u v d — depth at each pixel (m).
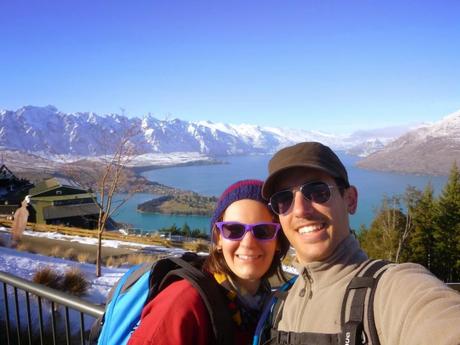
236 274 1.91
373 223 27.25
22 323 7.02
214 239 1.99
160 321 1.52
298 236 1.63
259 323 1.78
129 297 1.71
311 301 1.53
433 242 25.97
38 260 14.62
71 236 27.14
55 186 40.06
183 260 1.76
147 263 1.86
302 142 1.69
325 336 1.36
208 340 1.57
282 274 2.10
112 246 23.45
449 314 1.02
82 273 12.15
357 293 1.34
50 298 2.78
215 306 1.59
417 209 26.33
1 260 13.76
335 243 1.56
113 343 1.67
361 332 1.27
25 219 22.75
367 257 1.55
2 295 8.02
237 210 1.90
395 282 1.26
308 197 1.59
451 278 26.08
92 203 39.91
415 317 1.09
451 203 26.19
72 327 7.09
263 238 1.88
